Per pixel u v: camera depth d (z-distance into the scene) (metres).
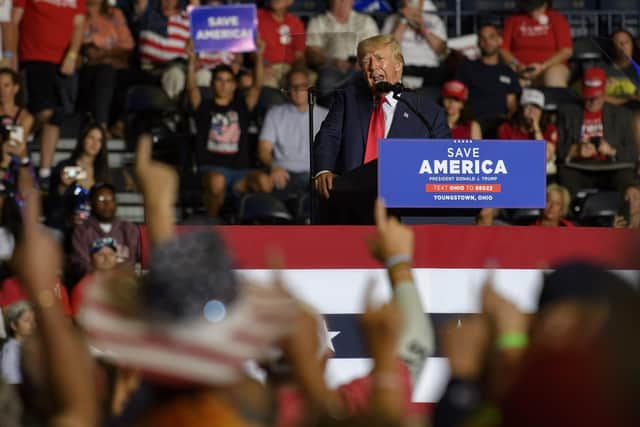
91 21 30.91
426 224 14.61
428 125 15.88
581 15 35.25
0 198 22.95
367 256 14.35
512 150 14.13
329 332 14.28
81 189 24.77
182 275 6.16
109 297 6.36
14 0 28.80
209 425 6.29
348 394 7.79
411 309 8.18
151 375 6.25
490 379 7.39
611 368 5.80
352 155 15.88
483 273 14.45
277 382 7.53
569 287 5.90
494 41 29.91
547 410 5.87
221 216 26.12
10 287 18.44
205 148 27.61
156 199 7.94
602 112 27.78
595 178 27.44
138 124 29.50
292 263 14.31
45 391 6.79
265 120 26.95
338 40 17.88
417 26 30.75
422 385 13.96
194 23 27.16
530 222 23.92
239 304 6.31
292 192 26.25
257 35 28.83
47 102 28.62
